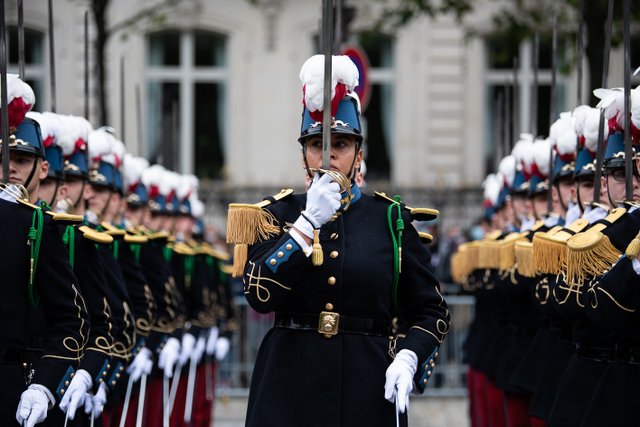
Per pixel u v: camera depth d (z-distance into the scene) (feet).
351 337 48.78
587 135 62.80
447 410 125.80
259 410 48.52
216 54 211.20
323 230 49.03
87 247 58.23
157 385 84.48
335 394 48.11
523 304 80.64
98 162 73.41
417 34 210.59
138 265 74.54
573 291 56.49
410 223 50.14
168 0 183.62
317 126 49.26
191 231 101.24
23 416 49.57
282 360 48.80
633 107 54.85
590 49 122.62
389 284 49.08
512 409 77.87
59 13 196.13
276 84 210.79
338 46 75.61
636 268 49.34
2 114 51.31
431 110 211.20
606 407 54.24
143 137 206.08
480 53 209.97
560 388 58.65
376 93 212.64
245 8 209.87
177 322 85.87
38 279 51.03
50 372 50.65
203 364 99.71
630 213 53.01
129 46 204.85
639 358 53.78
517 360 81.05
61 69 196.24
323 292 48.52
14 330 50.31
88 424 61.62
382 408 48.34
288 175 209.97
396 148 211.20
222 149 211.20
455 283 140.46
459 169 211.20
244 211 49.01
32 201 54.03
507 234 88.02
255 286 47.50
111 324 58.70
